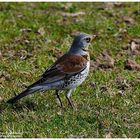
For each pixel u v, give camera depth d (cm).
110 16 2109
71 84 1375
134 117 1370
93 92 1505
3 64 1659
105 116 1360
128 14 2139
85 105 1424
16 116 1343
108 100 1456
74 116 1352
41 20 2023
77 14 2102
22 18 2027
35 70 1638
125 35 1923
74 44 1409
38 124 1311
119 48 1831
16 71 1617
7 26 1933
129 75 1633
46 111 1375
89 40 1409
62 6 2192
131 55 1786
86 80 1573
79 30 1962
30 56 1731
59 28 1958
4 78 1573
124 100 1463
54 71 1355
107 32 1952
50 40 1852
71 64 1370
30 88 1323
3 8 2133
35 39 1858
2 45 1802
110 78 1605
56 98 1464
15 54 1741
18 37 1862
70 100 1413
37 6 2186
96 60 1730
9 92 1484
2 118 1333
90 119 1345
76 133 1283
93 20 2048
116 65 1709
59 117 1345
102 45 1836
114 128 1313
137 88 1547
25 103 1416
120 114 1377
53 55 1756
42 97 1460
